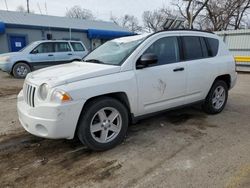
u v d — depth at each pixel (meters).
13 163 3.19
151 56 3.58
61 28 21.00
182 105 4.41
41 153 3.46
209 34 4.95
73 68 3.62
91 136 3.30
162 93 3.98
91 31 22.38
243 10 28.08
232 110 5.49
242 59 15.20
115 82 3.39
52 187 2.67
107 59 3.93
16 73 10.68
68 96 3.00
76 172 2.95
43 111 3.01
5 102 6.39
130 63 3.61
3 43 17.97
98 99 3.34
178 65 4.16
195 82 4.46
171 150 3.48
